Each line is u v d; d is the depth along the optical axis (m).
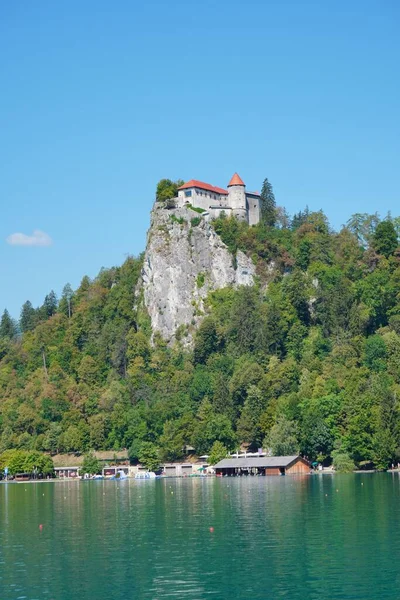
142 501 174.38
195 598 82.00
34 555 106.88
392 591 82.31
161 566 96.81
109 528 129.88
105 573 94.31
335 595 81.56
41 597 84.56
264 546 106.31
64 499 191.00
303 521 127.06
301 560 96.81
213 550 105.12
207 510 148.62
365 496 158.12
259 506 150.75
